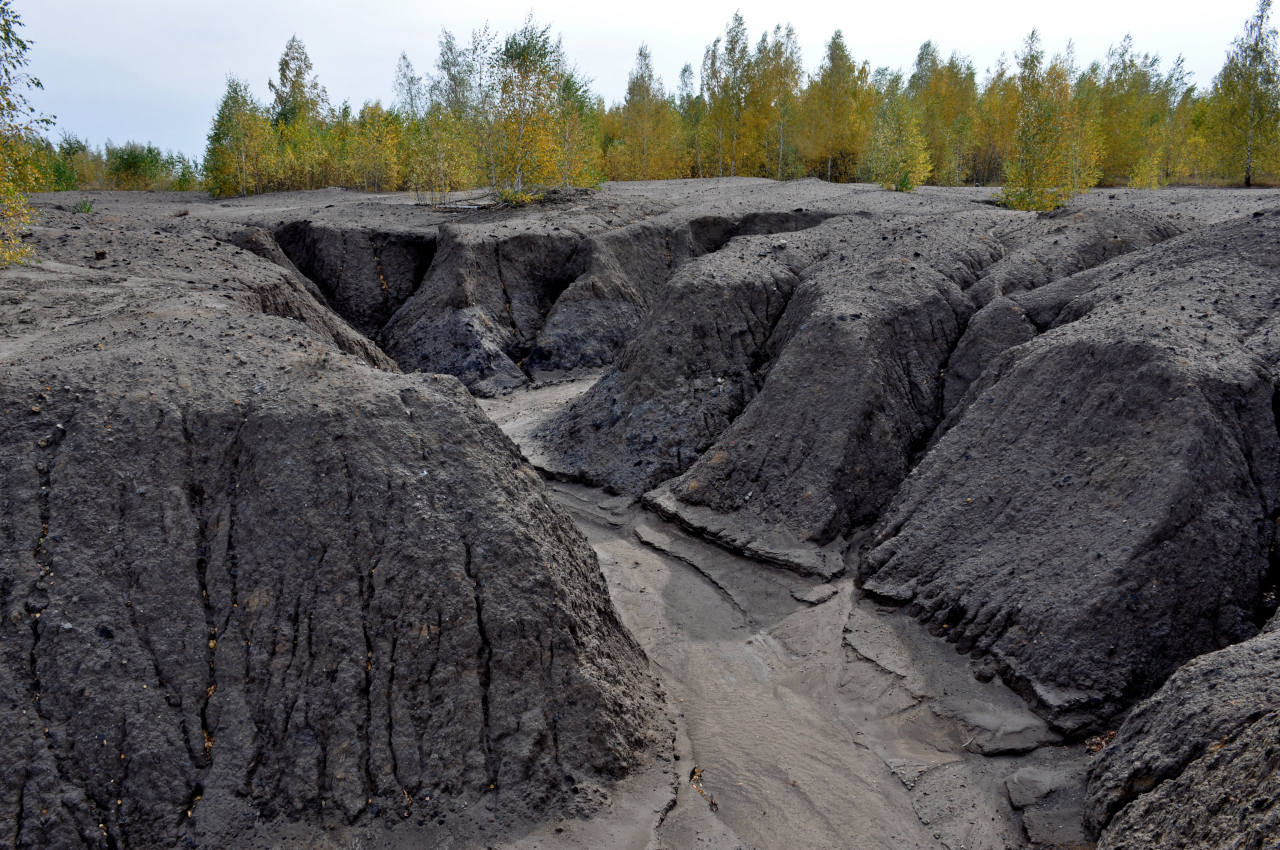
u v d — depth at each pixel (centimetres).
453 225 2688
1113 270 1541
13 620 781
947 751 961
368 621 853
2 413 913
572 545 1062
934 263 1747
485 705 849
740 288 1855
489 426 1052
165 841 734
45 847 701
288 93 5159
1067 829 827
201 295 1584
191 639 817
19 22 1502
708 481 1529
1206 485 1034
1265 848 582
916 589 1193
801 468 1455
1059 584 1049
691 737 998
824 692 1082
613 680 951
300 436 937
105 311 1408
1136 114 4762
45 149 4134
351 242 2688
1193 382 1105
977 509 1222
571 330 2497
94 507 861
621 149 4894
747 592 1314
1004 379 1348
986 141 4944
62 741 741
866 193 3244
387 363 2094
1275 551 1014
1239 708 730
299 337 1191
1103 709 952
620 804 841
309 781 779
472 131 3541
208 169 3869
